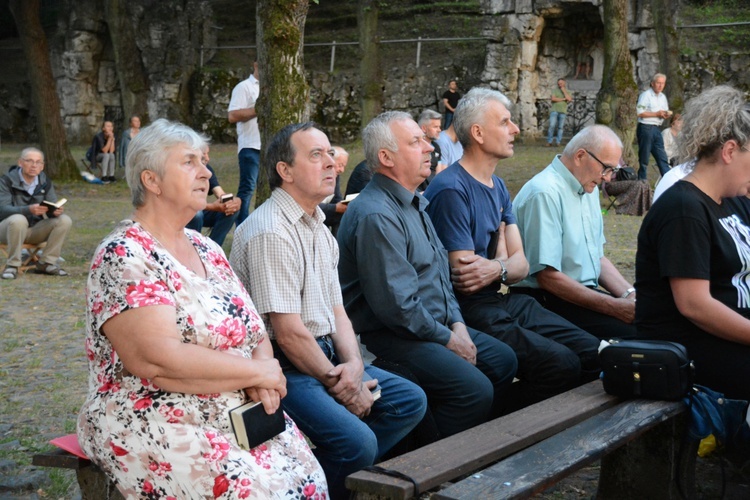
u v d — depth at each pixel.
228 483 2.54
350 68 28.69
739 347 3.45
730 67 24.53
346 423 3.11
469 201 4.18
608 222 13.14
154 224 2.74
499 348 3.97
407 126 3.76
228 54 31.14
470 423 3.64
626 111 17.38
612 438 2.91
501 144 4.18
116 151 25.48
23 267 9.76
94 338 2.62
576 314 4.56
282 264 3.20
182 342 2.60
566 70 27.97
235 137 29.73
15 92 32.16
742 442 3.48
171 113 29.78
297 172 3.29
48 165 22.20
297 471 2.74
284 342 3.21
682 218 3.40
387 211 3.66
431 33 28.19
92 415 2.62
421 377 3.65
